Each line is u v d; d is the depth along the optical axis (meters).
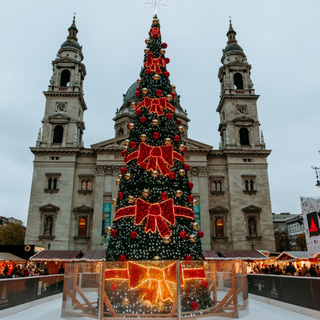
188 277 13.97
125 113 82.19
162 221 17.16
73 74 67.81
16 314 16.95
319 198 25.69
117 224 17.95
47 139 62.97
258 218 59.28
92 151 61.69
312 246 26.16
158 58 21.95
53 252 50.94
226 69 69.69
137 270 13.91
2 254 46.69
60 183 59.66
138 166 18.73
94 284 15.00
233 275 15.53
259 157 62.69
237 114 66.50
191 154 62.16
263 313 17.03
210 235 58.62
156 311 13.47
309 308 16.30
